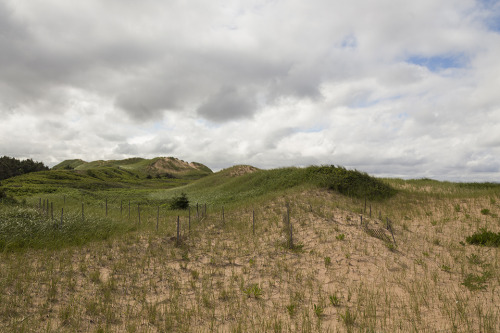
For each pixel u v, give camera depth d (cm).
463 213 1348
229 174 4209
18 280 626
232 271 767
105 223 1236
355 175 2159
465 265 756
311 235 1099
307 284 681
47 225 1033
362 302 568
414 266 764
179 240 1062
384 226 1179
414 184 2452
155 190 4431
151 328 483
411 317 495
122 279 701
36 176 5597
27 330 449
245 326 486
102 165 16712
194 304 581
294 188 2086
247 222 1384
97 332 457
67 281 654
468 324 454
